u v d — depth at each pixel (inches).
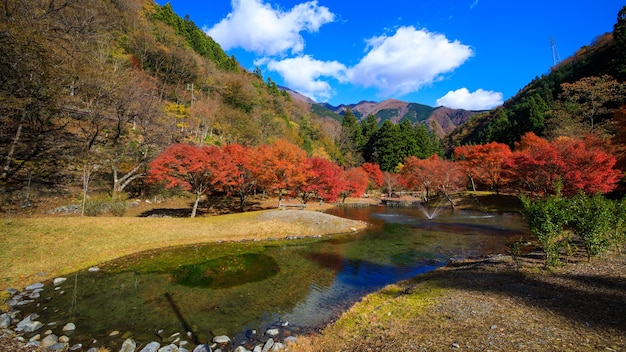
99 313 377.7
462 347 238.1
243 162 1254.3
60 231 662.5
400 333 288.2
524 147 2091.5
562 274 422.3
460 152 2471.7
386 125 3516.2
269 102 3548.2
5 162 950.4
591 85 2155.5
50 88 816.9
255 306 412.2
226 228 912.9
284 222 1009.5
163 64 2425.0
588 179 1159.0
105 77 1145.4
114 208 1043.9
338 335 308.8
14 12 771.4
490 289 393.1
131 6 2300.7
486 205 1711.4
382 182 2689.5
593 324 259.1
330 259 673.6
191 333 332.8
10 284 455.5
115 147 1290.6
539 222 471.2
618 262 459.8
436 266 620.7
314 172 1594.5
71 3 1064.2
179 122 2018.9
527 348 225.1
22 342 296.4
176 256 667.4
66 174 1148.5
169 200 1464.1
